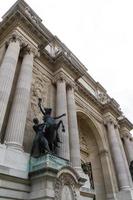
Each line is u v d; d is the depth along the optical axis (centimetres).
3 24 2177
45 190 1217
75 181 1503
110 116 3716
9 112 1664
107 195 2827
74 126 2316
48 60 2681
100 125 3578
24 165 1391
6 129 1532
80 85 3225
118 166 3119
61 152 1872
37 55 2275
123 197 2725
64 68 2717
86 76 3975
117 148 3325
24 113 1644
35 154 1529
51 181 1290
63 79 2581
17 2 2345
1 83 1627
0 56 1956
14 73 1800
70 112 2422
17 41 2022
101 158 3228
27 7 2491
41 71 2514
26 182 1323
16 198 1211
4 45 2033
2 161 1272
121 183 2934
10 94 1761
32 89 2173
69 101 2520
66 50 3491
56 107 2327
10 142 1426
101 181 3038
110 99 4088
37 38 2308
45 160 1367
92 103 3609
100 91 4244
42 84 2406
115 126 3788
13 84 1853
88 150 3481
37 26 2244
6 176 1222
